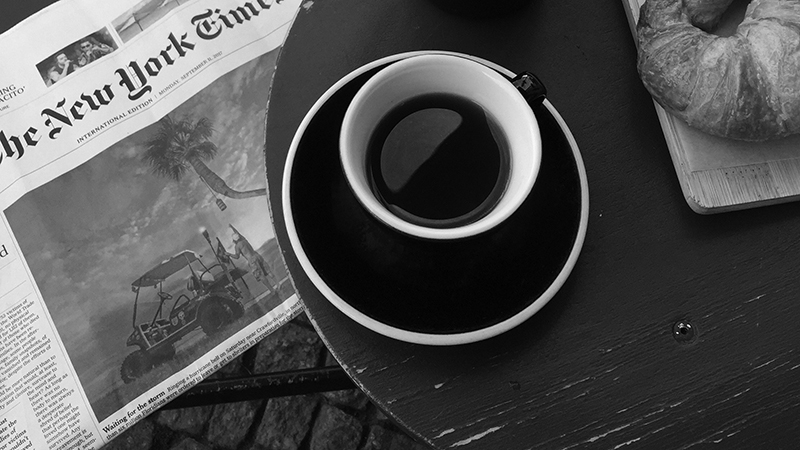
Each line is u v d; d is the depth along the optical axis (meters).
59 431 0.57
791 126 0.40
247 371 0.81
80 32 0.62
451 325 0.36
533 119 0.33
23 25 0.61
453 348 0.39
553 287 0.36
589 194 0.41
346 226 0.36
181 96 0.62
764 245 0.41
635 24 0.44
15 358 0.58
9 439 0.57
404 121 0.36
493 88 0.34
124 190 0.61
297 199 0.37
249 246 0.61
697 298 0.40
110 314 0.60
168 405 0.58
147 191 0.61
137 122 0.62
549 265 0.37
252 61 0.63
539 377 0.39
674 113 0.41
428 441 0.38
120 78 0.62
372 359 0.39
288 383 0.58
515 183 0.33
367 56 0.44
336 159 0.38
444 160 0.35
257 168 0.62
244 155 0.62
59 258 0.60
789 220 0.42
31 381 0.58
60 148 0.61
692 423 0.38
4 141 0.61
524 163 0.33
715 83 0.40
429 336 0.36
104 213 0.61
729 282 0.40
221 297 0.60
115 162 0.61
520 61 0.44
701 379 0.39
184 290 0.60
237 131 0.62
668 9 0.42
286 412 0.81
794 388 0.39
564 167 0.38
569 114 0.43
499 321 0.36
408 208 0.35
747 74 0.39
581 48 0.44
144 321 0.60
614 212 0.42
